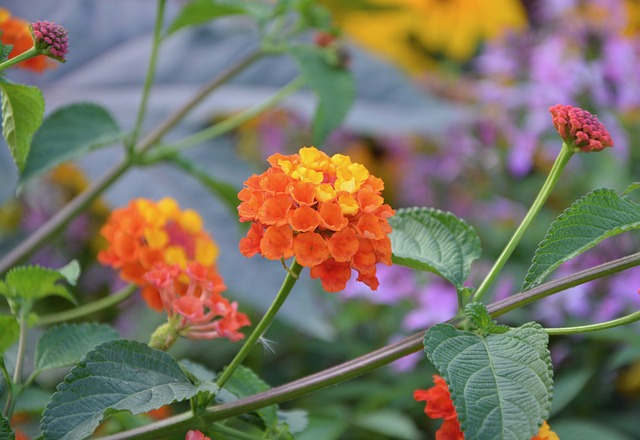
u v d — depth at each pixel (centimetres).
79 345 48
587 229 44
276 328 75
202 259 52
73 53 86
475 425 41
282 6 66
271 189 43
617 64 83
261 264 71
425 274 76
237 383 46
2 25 50
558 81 84
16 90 45
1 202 69
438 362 42
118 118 82
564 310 74
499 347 42
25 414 59
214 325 47
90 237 83
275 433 45
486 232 83
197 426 44
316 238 42
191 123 84
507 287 74
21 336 47
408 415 73
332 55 66
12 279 47
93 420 42
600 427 67
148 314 76
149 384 43
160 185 76
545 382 41
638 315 43
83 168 76
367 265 43
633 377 75
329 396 71
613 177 79
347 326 77
